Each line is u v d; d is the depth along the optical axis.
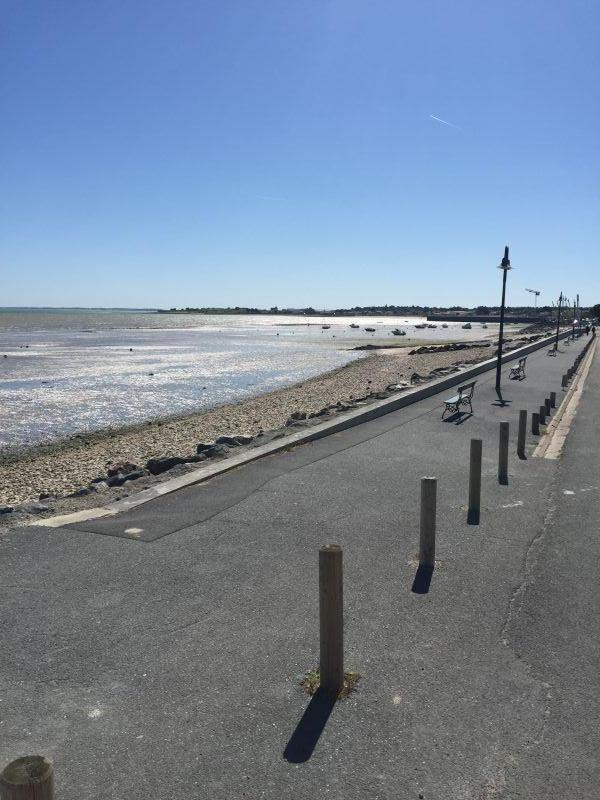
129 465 14.74
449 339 95.75
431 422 15.35
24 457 18.89
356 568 6.44
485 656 4.80
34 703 4.18
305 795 3.42
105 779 3.51
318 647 4.89
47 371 45.72
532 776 3.56
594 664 4.71
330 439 13.15
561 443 13.02
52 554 6.69
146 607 5.52
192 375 43.59
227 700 4.22
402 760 3.68
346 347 75.44
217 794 3.42
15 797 2.49
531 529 7.70
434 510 6.43
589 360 37.31
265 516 8.01
